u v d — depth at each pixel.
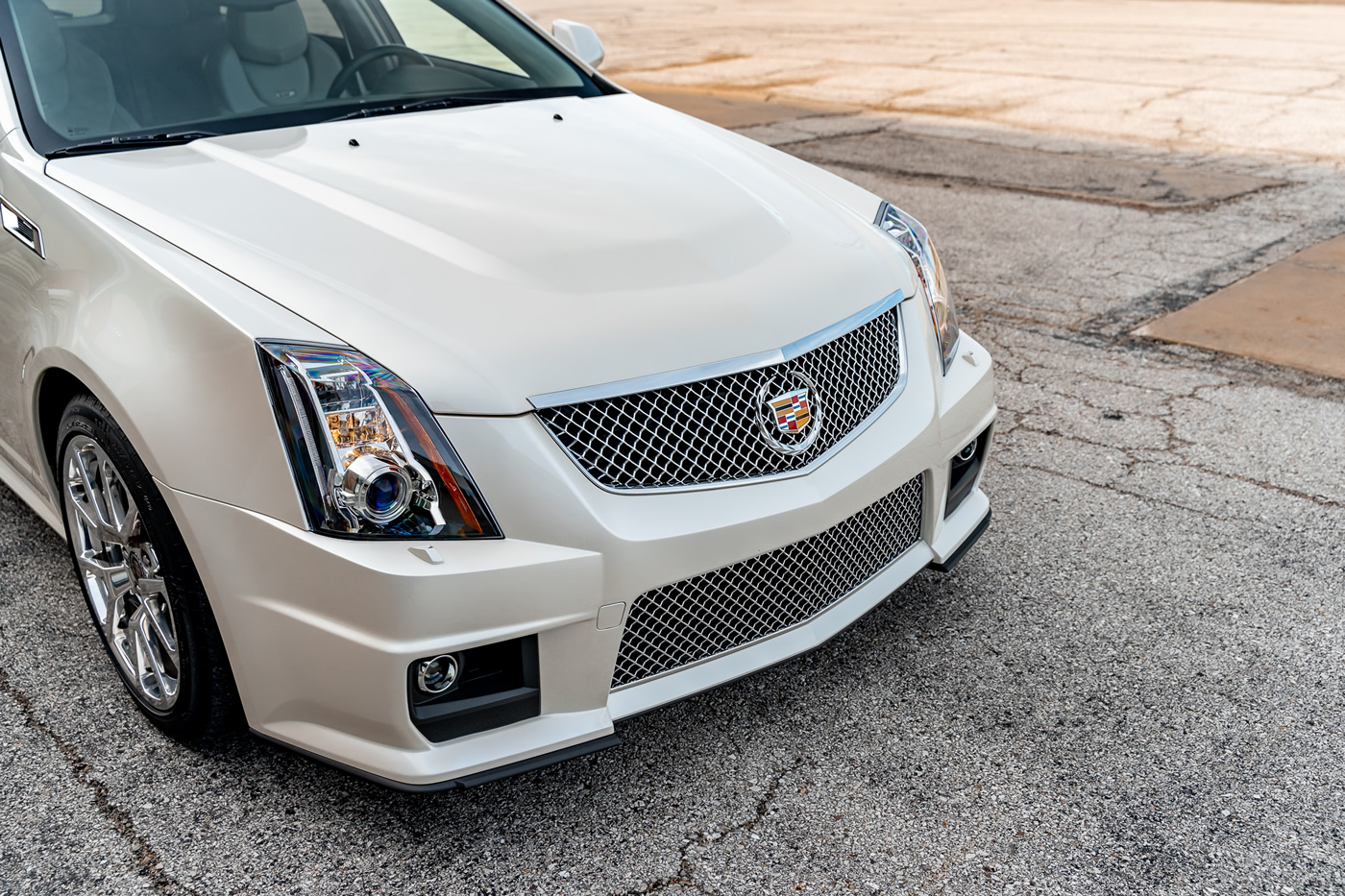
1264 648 2.66
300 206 2.29
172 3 2.97
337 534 1.85
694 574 2.02
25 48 2.75
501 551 1.87
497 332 1.96
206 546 1.97
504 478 1.88
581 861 2.06
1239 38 14.53
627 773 2.29
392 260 2.10
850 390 2.27
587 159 2.70
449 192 2.40
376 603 1.83
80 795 2.22
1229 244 5.90
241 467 1.91
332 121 2.86
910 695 2.52
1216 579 2.95
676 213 2.41
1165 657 2.64
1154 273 5.46
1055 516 3.29
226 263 2.07
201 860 2.06
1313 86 10.82
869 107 10.18
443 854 2.08
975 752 2.33
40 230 2.37
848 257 2.46
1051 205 6.70
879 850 2.07
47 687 2.56
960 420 2.53
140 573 2.32
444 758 1.94
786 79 11.84
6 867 2.04
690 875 2.02
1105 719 2.43
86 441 2.31
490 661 1.96
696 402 2.03
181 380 1.97
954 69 12.34
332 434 1.84
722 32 16.20
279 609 1.93
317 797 2.22
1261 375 4.27
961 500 2.72
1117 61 12.77
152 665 2.32
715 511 2.03
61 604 2.88
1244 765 2.28
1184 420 3.90
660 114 3.28
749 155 3.02
